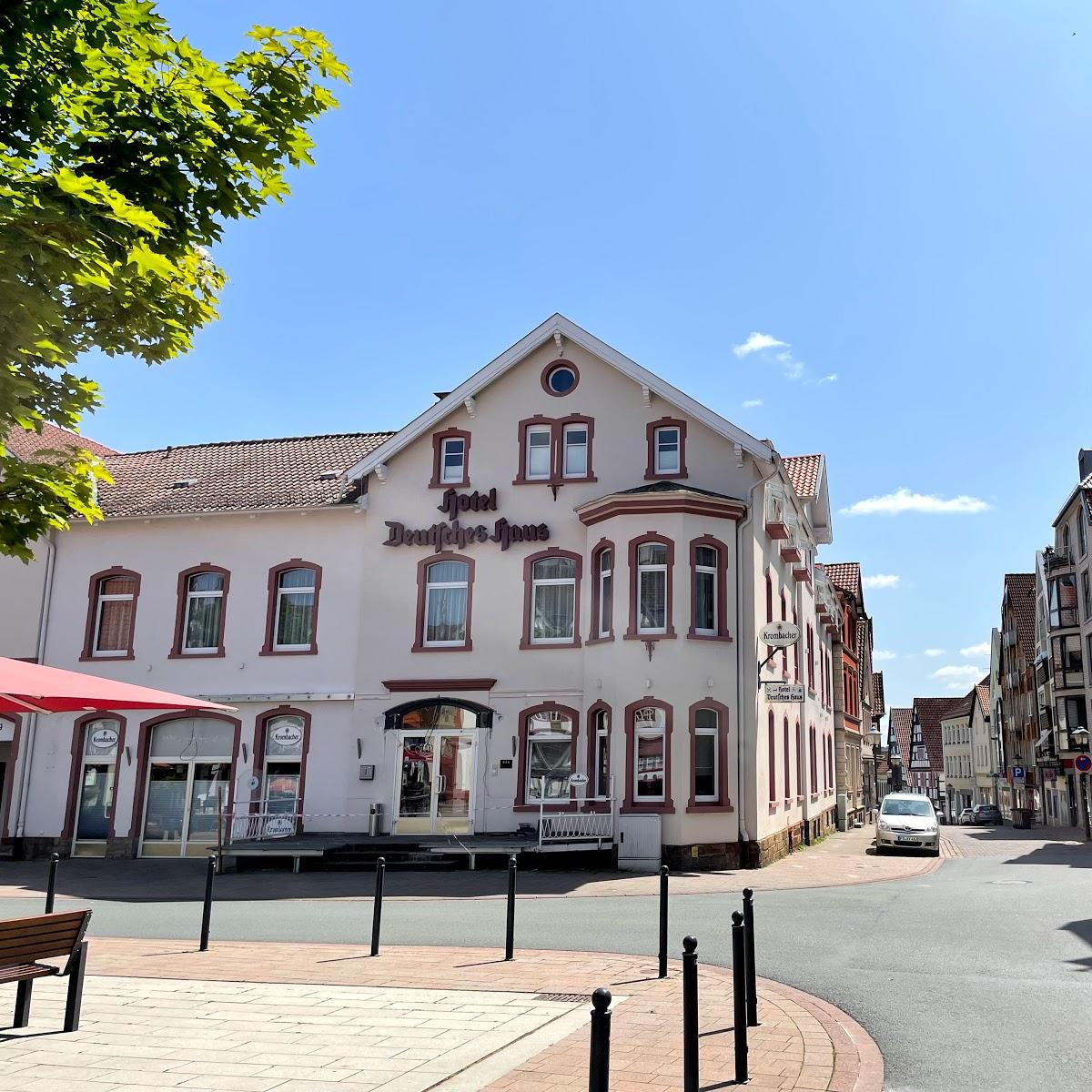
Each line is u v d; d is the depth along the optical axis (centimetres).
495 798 2359
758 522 2455
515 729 2380
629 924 1359
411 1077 647
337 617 2559
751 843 2238
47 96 610
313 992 912
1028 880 1950
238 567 2644
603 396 2497
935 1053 720
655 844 2122
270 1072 660
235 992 914
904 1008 855
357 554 2584
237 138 676
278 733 2544
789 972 1018
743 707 2277
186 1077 651
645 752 2209
